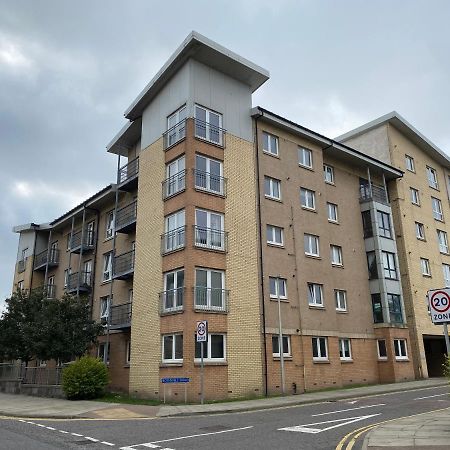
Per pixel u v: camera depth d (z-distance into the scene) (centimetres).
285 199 2339
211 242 1962
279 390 1989
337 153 2711
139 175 2338
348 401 1647
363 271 2670
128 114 2484
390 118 3142
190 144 2025
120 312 2366
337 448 820
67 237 3306
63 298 2320
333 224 2589
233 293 1962
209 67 2212
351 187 2811
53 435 1019
